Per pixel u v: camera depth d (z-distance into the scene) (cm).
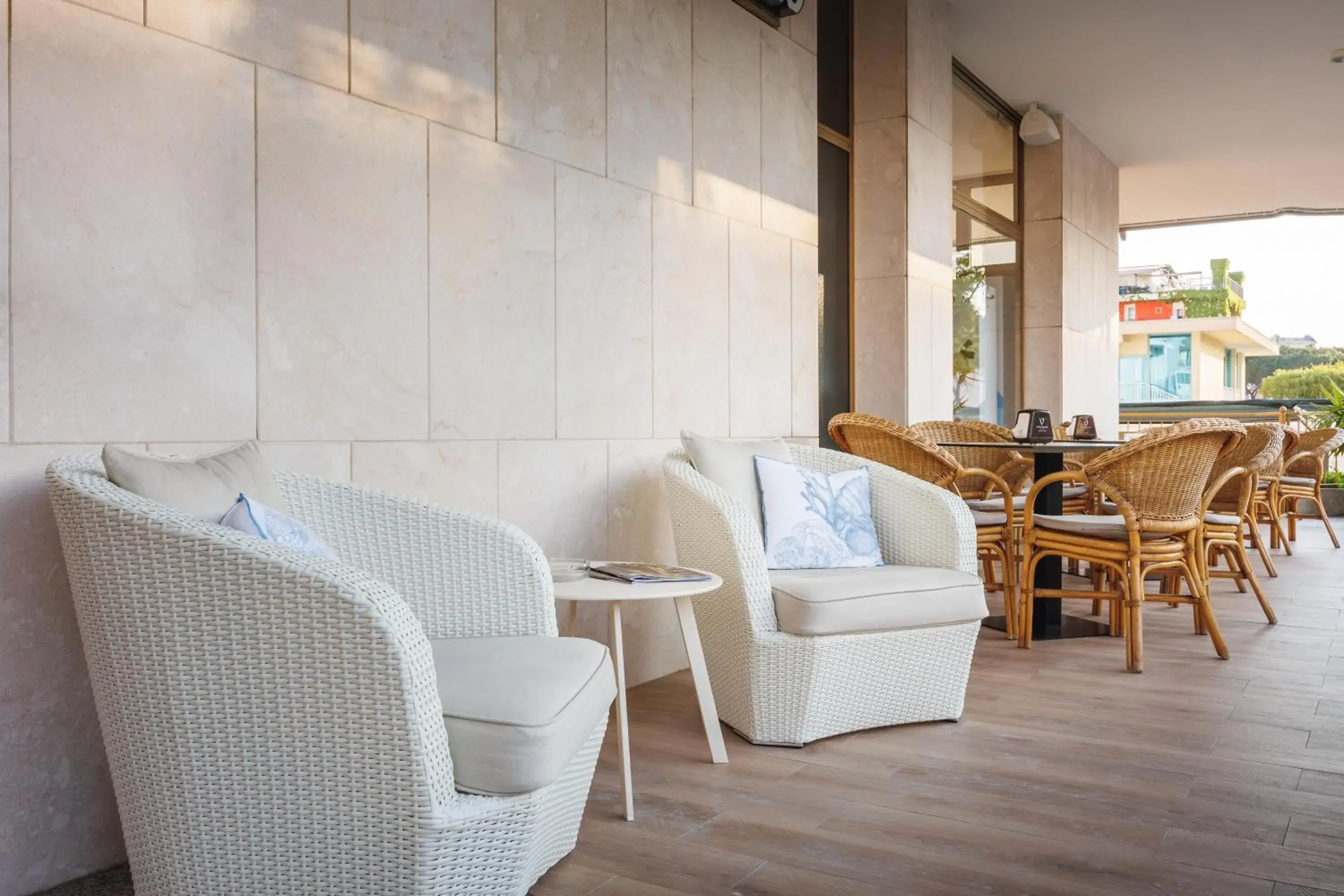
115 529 176
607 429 366
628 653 379
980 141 806
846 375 602
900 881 208
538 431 336
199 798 178
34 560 210
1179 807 248
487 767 175
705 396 420
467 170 309
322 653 169
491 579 233
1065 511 581
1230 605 540
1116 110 861
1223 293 2100
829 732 301
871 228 602
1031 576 438
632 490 378
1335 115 872
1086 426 555
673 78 401
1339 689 363
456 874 175
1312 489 816
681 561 329
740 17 443
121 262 222
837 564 338
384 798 170
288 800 174
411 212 291
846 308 602
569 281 349
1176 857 219
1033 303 891
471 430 310
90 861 220
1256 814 243
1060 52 729
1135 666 392
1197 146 968
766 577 302
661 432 395
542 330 338
